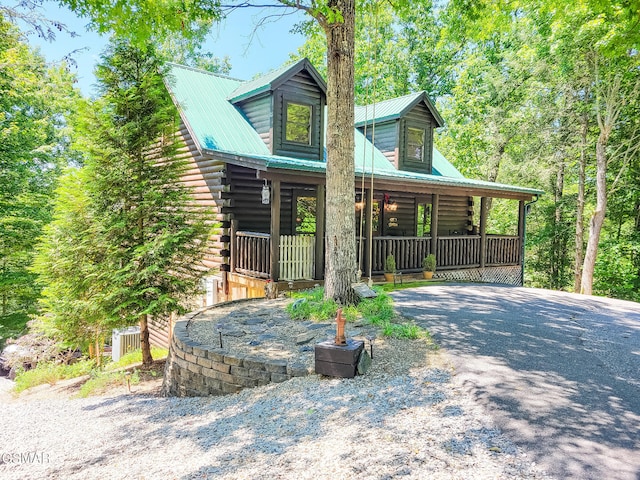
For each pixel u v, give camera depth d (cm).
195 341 588
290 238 955
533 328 656
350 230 739
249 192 1173
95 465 344
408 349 534
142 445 377
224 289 1121
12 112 1645
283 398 430
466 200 1819
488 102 2270
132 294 774
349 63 723
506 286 1144
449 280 1201
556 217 2077
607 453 299
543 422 345
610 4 780
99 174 799
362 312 703
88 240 785
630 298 1794
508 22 938
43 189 1805
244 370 508
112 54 793
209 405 476
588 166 1830
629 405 382
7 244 1566
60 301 802
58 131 2022
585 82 1498
